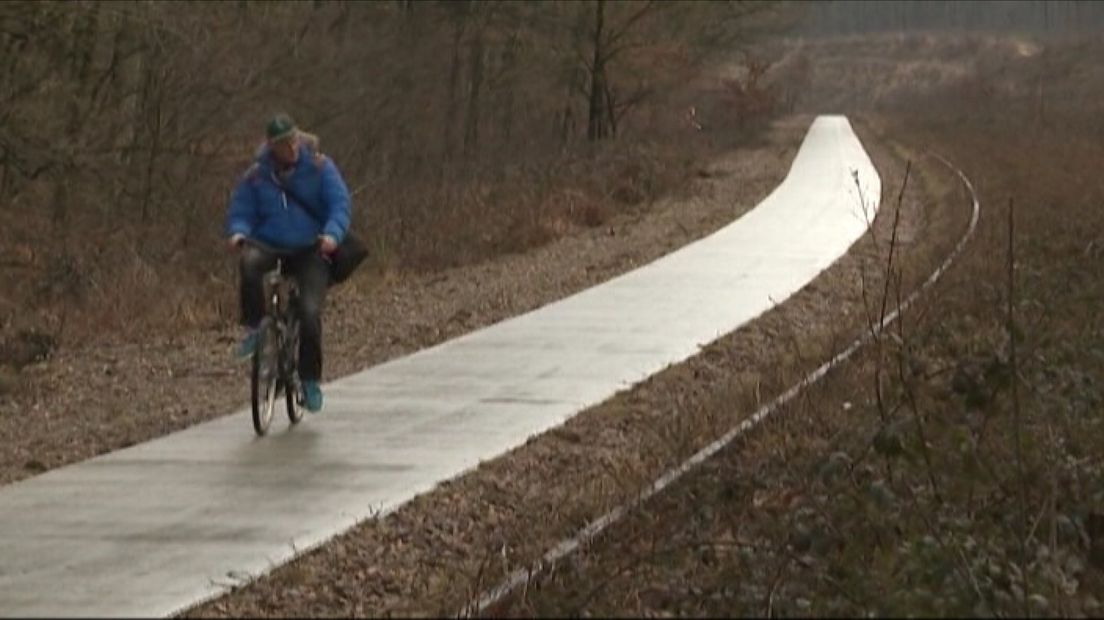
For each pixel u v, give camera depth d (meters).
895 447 25.69
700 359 44.38
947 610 20.30
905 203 108.75
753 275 65.62
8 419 37.59
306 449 32.69
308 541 25.45
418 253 70.69
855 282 62.78
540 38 147.50
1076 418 31.61
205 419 36.88
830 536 23.36
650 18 160.75
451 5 130.88
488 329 50.41
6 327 49.75
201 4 88.19
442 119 132.38
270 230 34.38
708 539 24.59
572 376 41.47
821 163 160.88
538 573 22.52
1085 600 22.55
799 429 32.00
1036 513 25.47
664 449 31.05
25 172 77.19
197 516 27.12
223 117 93.38
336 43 109.44
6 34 74.31
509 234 80.12
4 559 24.56
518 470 30.94
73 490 29.27
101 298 56.03
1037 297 45.69
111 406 39.03
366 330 51.56
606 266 70.69
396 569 24.58
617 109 175.25
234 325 52.66
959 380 27.41
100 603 22.23
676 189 119.62
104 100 83.62
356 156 115.69
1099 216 69.12
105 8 75.06
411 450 32.44
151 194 87.50
